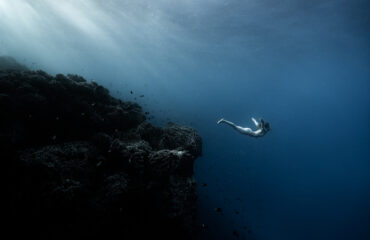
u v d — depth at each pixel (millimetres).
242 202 18828
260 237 14688
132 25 28484
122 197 5582
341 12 17500
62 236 4582
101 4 22953
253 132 7043
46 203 4535
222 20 22328
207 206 14242
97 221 5125
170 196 6730
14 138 5207
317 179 39750
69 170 5379
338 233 20688
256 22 21703
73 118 6848
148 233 6594
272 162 41500
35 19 31781
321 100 79062
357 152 84688
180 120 32750
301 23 20516
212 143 33844
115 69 97250
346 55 30250
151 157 6559
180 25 25469
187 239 7184
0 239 4078
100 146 6688
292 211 22062
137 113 9070
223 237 11461
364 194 37625
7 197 4387
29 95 5816
